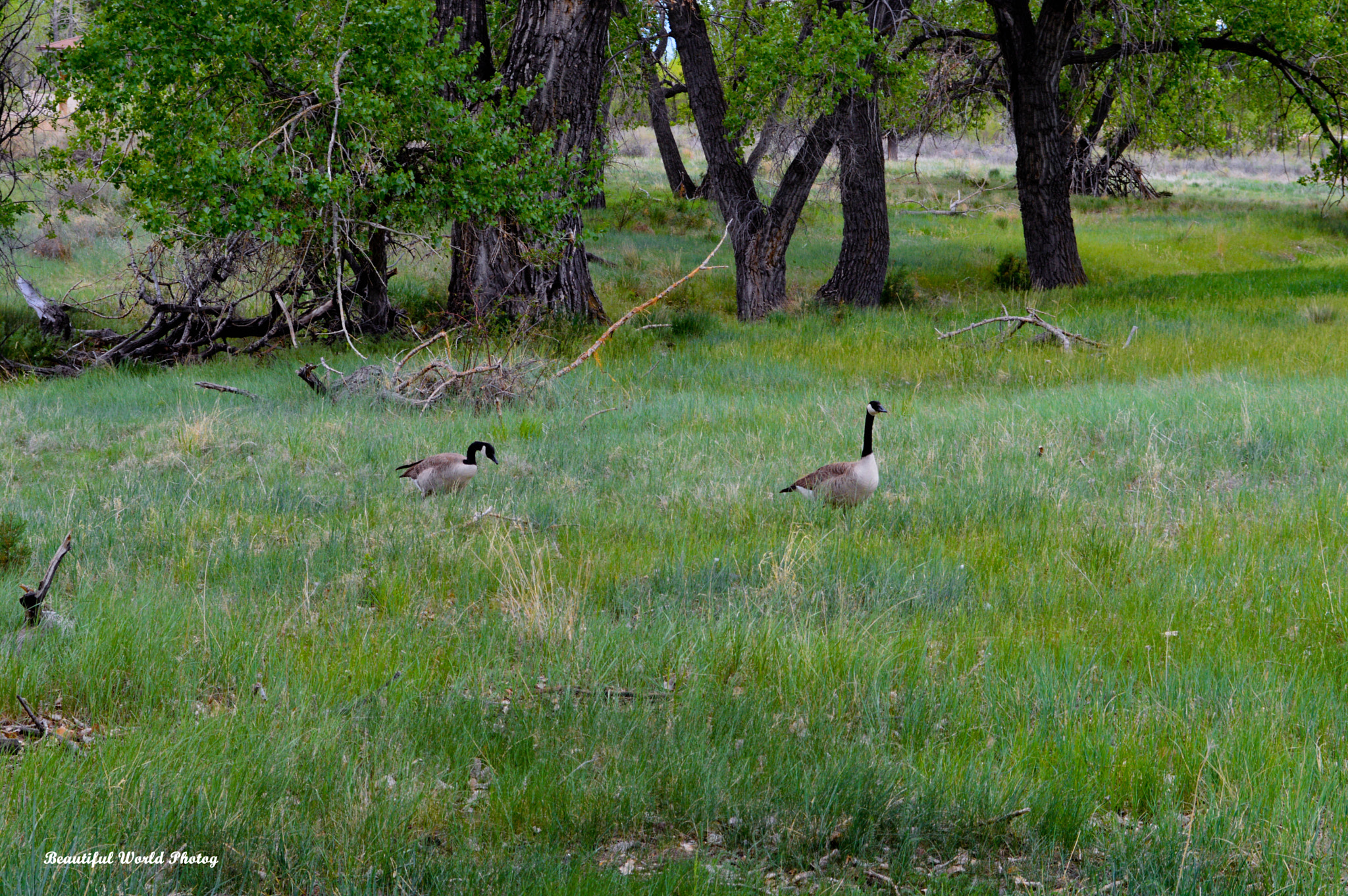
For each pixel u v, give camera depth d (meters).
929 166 72.69
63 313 24.92
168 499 11.97
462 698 6.79
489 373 18.58
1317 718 6.46
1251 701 6.64
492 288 24.75
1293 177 79.88
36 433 15.92
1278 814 5.34
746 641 7.74
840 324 28.09
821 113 29.86
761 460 13.74
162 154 19.12
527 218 21.31
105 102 19.05
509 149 20.89
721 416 17.08
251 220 17.95
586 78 24.72
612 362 22.06
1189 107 37.69
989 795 5.64
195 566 9.57
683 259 38.97
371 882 4.86
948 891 4.96
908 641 7.84
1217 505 11.06
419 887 4.97
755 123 30.30
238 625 7.96
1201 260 44.72
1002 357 22.28
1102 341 23.97
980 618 8.35
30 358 23.36
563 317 24.77
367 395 18.30
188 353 23.97
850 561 9.59
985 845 5.38
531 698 6.93
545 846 5.32
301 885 4.96
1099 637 7.98
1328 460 12.88
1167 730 6.32
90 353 23.98
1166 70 33.84
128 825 5.17
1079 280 35.56
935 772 5.84
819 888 4.99
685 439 15.08
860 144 32.06
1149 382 19.20
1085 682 7.00
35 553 9.83
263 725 6.34
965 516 11.16
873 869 5.25
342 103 18.59
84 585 9.00
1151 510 11.08
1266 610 8.22
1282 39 30.92
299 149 19.38
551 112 24.38
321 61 19.62
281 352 24.08
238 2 18.50
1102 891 4.96
